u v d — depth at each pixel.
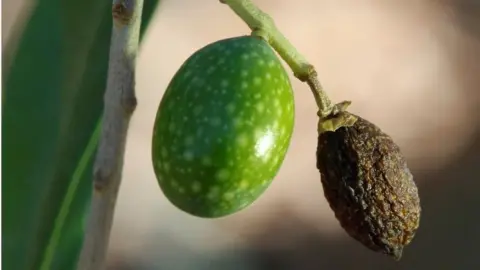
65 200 0.17
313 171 0.47
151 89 0.46
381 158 0.17
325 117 0.17
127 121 0.15
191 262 0.41
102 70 0.18
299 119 0.48
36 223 0.18
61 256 0.18
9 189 0.17
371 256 0.45
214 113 0.16
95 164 0.15
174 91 0.16
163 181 0.16
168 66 0.48
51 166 0.18
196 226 0.42
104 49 0.18
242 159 0.16
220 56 0.16
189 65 0.16
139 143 0.44
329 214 0.46
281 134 0.16
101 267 0.15
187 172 0.16
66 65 0.18
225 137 0.16
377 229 0.17
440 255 0.46
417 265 0.45
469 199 0.49
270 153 0.16
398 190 0.17
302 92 0.49
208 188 0.16
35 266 0.17
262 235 0.44
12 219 0.17
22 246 0.18
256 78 0.16
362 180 0.17
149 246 0.41
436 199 0.49
